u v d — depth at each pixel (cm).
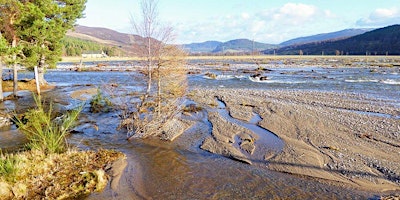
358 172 1134
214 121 1941
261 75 5084
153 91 1731
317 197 956
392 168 1154
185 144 1506
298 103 2558
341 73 5553
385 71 5891
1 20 2362
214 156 1341
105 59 12400
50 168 1092
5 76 4584
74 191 946
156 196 959
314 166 1202
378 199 933
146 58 1669
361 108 2314
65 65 8669
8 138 1530
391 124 1788
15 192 899
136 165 1215
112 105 2300
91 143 1500
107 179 1053
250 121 1953
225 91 3372
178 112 1938
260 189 1014
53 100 2767
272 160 1277
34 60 2684
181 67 1731
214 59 12962
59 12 2931
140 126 1648
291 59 12631
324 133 1622
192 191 996
